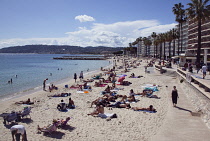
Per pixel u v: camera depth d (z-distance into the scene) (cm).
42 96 2344
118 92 2380
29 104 1917
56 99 2108
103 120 1355
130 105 1741
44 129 1177
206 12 3550
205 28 7012
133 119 1355
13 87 3197
